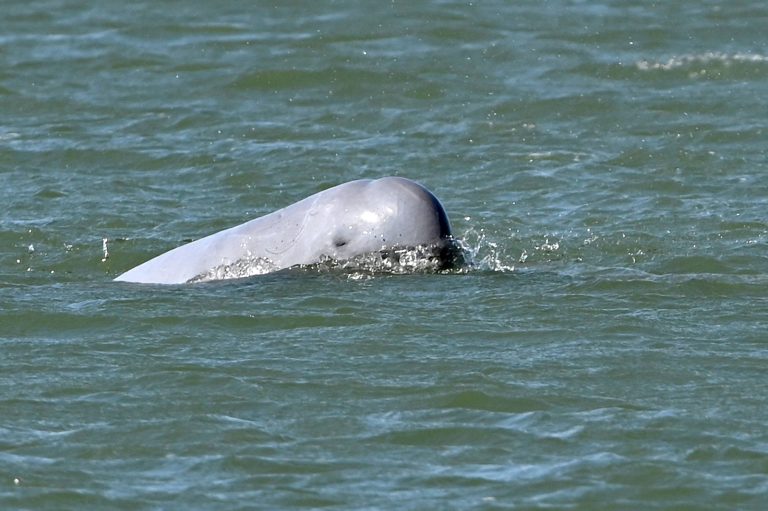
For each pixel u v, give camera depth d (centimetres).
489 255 6241
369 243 5772
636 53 9762
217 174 7719
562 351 4938
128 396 4612
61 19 10650
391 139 8312
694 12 10525
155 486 4016
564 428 4344
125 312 5434
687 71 9438
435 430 4347
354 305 5431
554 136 8306
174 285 5869
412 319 5281
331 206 5838
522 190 7362
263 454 4203
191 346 5062
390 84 9281
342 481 4038
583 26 10281
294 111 8875
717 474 4041
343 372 4778
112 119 8744
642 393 4581
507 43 9962
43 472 4088
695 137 8206
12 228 6769
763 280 5759
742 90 9081
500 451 4209
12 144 8256
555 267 6053
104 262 6366
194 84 9369
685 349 4941
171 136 8406
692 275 5853
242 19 10569
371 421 4412
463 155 7994
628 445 4219
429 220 5784
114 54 9906
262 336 5150
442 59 9694
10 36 10300
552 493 3962
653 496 3938
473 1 10812
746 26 10231
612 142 8169
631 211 6950
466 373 4744
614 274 5872
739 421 4359
